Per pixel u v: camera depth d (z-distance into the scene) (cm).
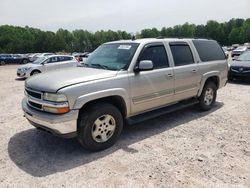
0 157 418
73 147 455
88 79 415
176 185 335
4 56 3759
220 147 447
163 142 471
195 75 602
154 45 522
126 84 454
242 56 1198
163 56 536
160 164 389
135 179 349
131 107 474
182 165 386
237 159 404
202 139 484
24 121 605
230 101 781
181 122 584
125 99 456
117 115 446
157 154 422
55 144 469
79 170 375
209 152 428
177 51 573
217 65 679
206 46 670
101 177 356
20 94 970
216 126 555
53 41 9669
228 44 11050
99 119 426
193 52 615
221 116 627
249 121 587
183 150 436
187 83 583
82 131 409
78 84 399
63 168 381
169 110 550
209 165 385
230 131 525
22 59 3866
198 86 620
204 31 11456
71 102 387
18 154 429
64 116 384
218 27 11256
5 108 734
